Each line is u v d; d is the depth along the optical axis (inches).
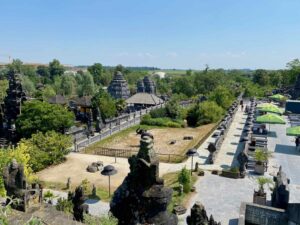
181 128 2669.8
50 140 1587.1
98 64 7332.7
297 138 1772.9
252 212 874.8
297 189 1173.7
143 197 430.6
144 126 2726.4
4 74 5344.5
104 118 2805.1
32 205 705.6
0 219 305.0
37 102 1878.7
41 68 7696.9
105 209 1065.5
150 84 4530.0
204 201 1067.9
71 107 3196.4
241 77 6048.2
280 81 5034.5
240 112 3063.5
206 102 2920.8
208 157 1603.1
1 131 1966.0
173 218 452.8
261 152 1396.4
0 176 826.8
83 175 1441.9
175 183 1223.5
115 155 1692.9
